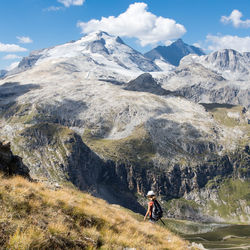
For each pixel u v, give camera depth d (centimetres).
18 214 1038
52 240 952
